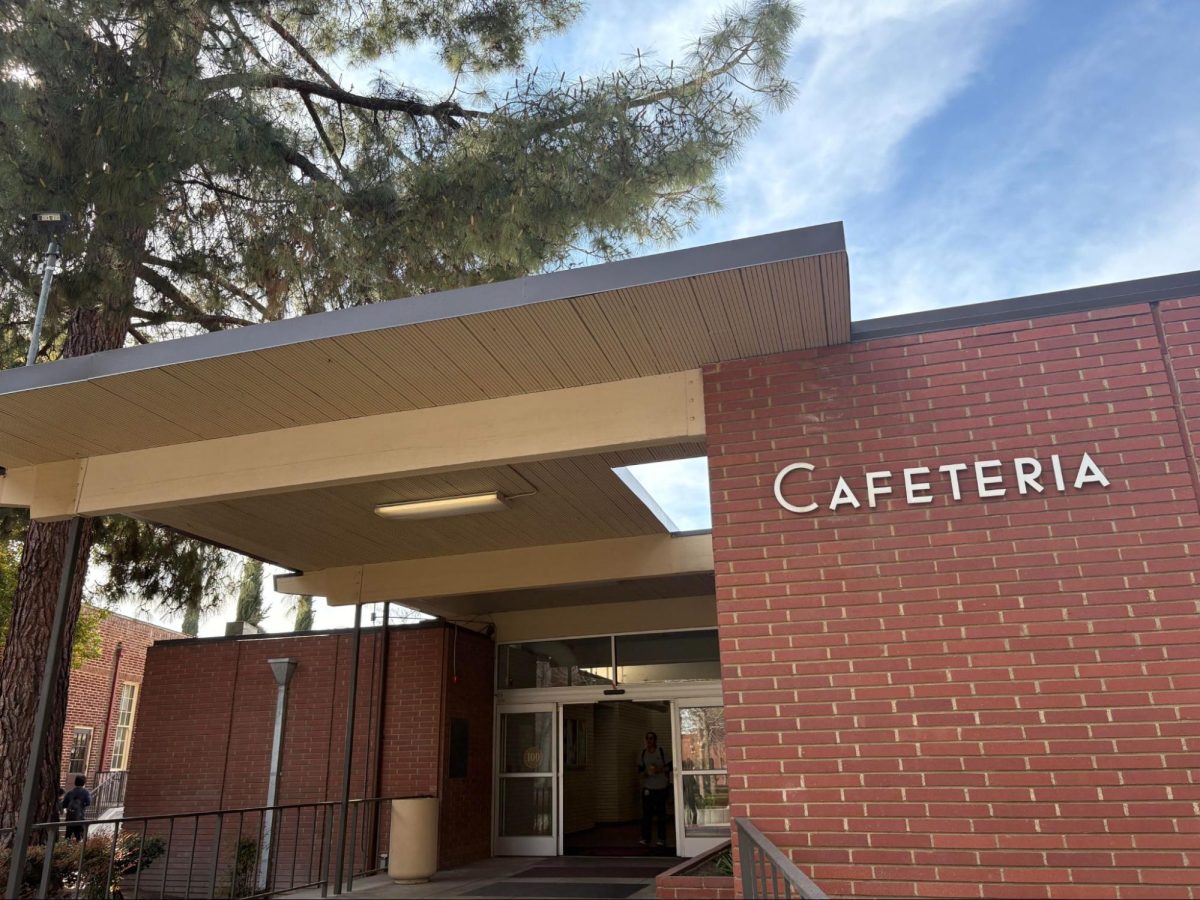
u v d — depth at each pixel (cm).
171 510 795
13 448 641
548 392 571
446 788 1094
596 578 905
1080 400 478
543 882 900
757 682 475
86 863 819
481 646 1227
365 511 808
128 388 552
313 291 974
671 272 448
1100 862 411
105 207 763
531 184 867
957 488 480
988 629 454
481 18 990
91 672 2048
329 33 1033
